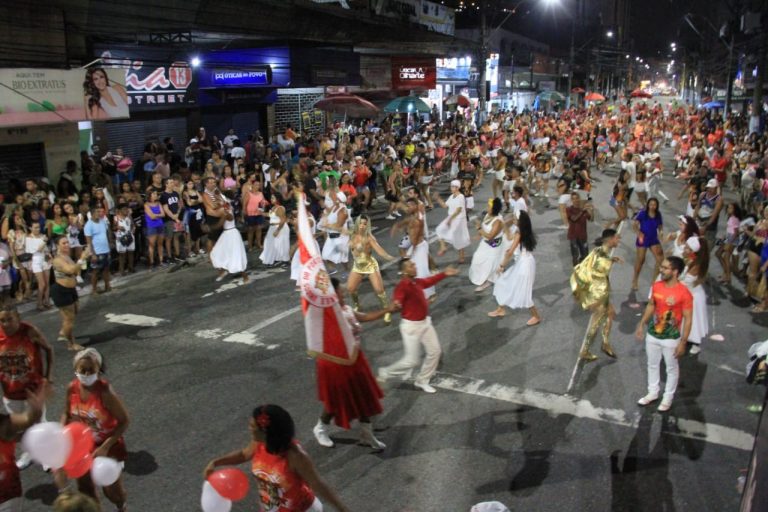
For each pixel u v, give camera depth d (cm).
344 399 635
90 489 519
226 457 454
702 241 857
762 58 3170
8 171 1432
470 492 592
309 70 2331
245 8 1941
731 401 764
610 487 598
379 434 691
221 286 1238
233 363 878
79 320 1051
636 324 1014
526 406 750
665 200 2142
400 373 787
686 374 839
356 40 2730
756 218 1227
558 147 3434
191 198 1432
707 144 3086
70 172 1518
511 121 4197
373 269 1020
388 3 3170
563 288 1200
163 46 1847
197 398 777
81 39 1592
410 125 3512
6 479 471
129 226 1305
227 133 2514
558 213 1950
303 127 2981
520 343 938
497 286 1023
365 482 608
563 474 618
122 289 1223
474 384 807
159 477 618
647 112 5212
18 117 1278
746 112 4944
